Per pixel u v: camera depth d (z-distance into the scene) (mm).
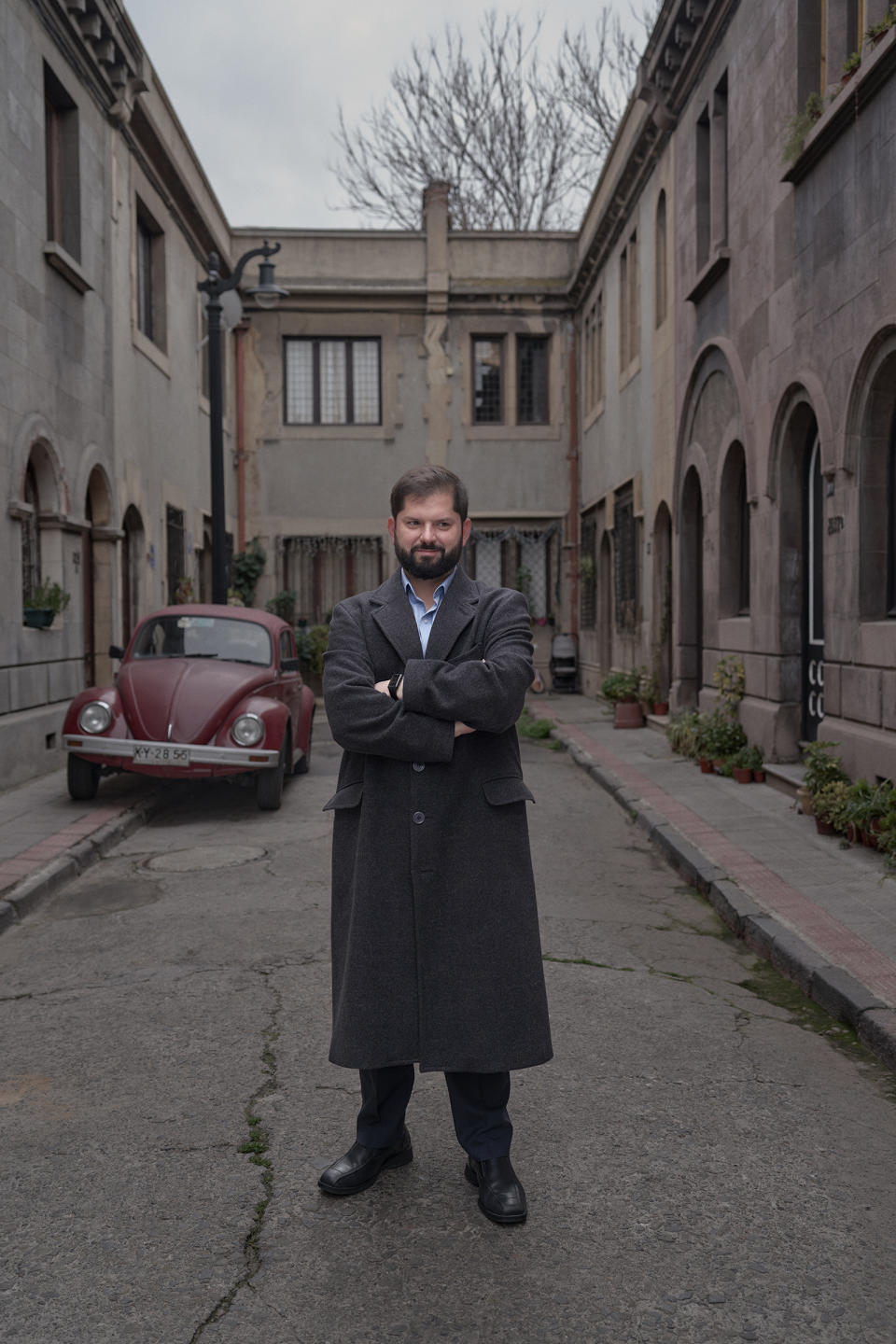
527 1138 3287
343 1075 3736
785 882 6230
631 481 16625
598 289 19969
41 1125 3393
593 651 20688
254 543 22266
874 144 7285
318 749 13766
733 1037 4152
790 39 9031
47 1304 2455
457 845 2717
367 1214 2836
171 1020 4301
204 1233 2750
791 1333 2332
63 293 11711
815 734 9453
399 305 22312
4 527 9922
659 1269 2578
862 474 7688
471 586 2877
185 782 10695
